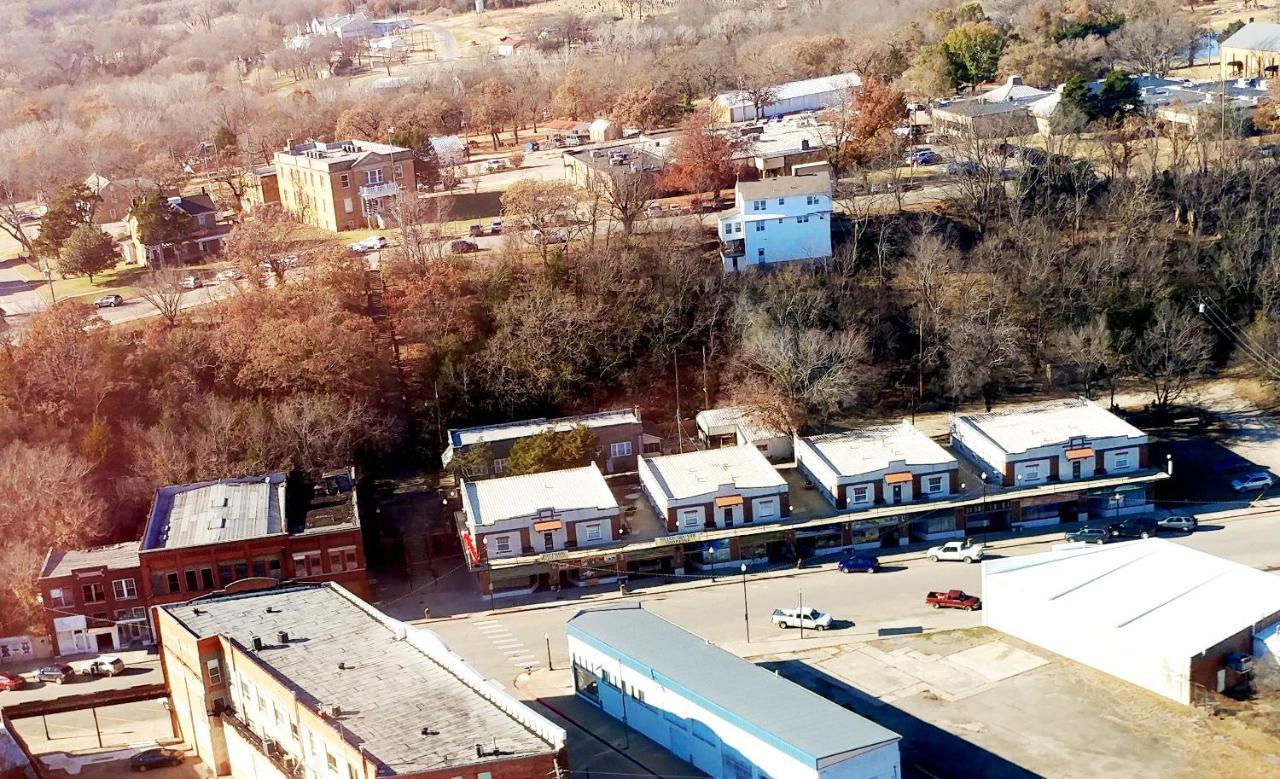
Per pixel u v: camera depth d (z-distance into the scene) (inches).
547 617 5418.3
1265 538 5620.1
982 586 5251.0
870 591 5438.0
